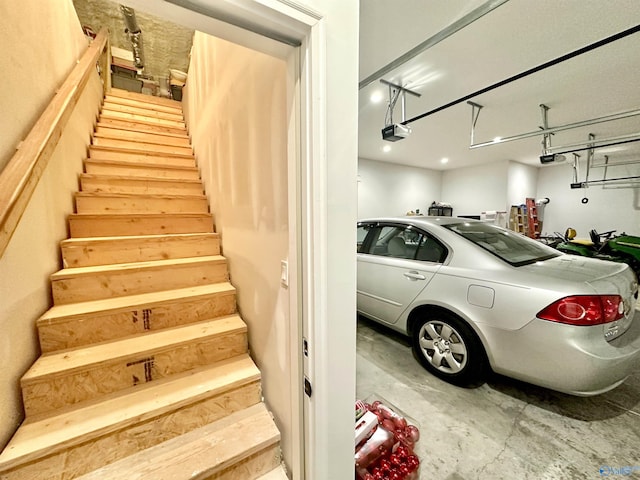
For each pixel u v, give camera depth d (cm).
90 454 113
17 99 129
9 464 99
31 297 135
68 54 212
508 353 164
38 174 103
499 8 194
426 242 224
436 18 198
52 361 132
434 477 129
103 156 293
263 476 126
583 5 189
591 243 542
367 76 275
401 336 276
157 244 213
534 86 310
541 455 140
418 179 795
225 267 215
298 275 93
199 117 326
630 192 653
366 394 186
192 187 303
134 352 141
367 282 260
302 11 75
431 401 179
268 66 127
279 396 132
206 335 160
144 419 123
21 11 136
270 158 128
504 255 193
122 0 64
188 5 66
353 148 88
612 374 141
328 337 88
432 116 400
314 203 83
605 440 148
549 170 778
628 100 341
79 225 206
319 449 92
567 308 143
